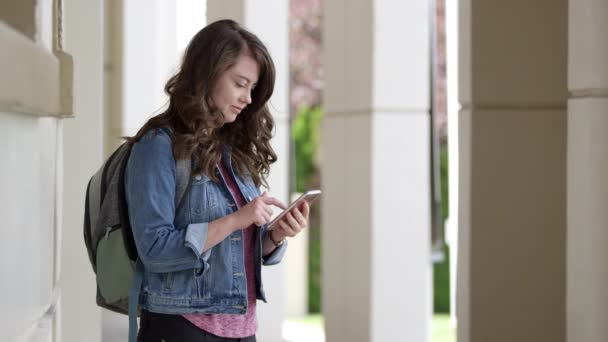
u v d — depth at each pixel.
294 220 4.33
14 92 2.34
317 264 20.45
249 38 4.30
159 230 4.00
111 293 4.29
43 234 3.54
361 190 9.88
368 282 9.79
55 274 4.19
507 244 7.43
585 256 5.59
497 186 7.39
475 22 7.29
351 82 9.95
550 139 7.41
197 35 4.29
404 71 9.70
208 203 4.18
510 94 7.36
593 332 5.57
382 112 9.67
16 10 2.47
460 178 7.53
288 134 10.99
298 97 25.03
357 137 9.91
